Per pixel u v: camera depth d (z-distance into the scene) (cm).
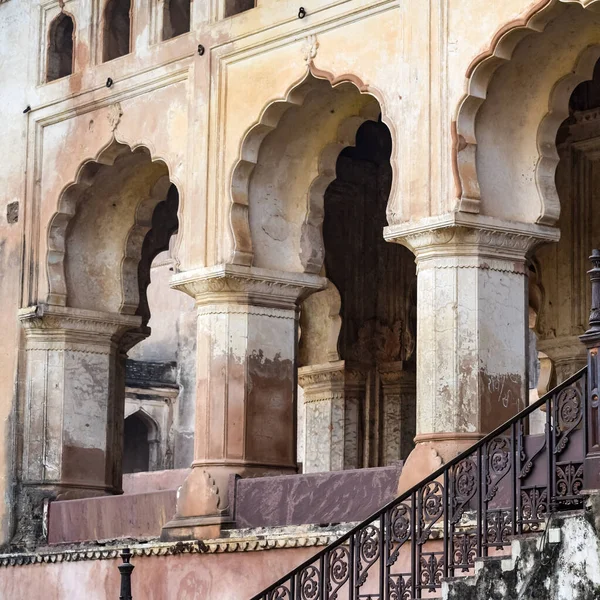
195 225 1316
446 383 1097
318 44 1234
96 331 1512
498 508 944
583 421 838
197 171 1326
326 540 1153
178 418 3147
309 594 970
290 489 1216
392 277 1684
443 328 1102
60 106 1497
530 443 974
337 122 1304
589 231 1440
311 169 1315
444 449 1086
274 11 1275
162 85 1386
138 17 1426
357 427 1677
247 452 1273
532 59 1119
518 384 1113
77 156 1472
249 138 1289
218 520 1252
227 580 1237
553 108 1134
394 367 1669
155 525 1346
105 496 1432
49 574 1429
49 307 1480
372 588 1098
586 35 1095
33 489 1486
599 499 808
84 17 1489
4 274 1536
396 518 933
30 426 1499
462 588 868
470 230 1098
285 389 1302
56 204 1488
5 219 1545
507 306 1115
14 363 1512
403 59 1157
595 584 802
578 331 1441
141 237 1536
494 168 1123
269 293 1298
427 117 1127
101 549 1362
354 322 1684
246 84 1297
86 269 1513
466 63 1107
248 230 1288
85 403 1509
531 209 1134
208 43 1337
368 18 1195
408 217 1129
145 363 3139
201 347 1302
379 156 1697
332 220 1669
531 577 834
